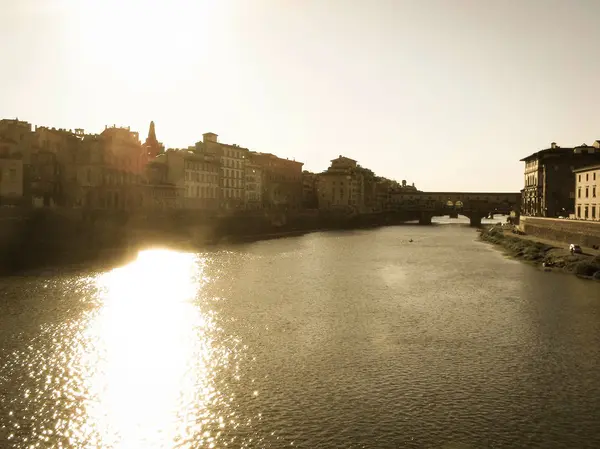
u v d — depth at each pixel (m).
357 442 23.98
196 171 146.38
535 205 144.62
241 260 87.56
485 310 49.00
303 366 33.66
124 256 86.94
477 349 37.06
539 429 25.09
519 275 70.31
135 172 119.31
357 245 122.00
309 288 61.16
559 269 73.69
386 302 53.00
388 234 167.00
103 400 28.38
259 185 189.00
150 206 123.31
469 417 26.38
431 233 174.00
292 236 151.00
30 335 39.44
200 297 54.94
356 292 58.62
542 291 57.94
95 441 24.20
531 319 45.38
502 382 30.88
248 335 40.66
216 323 44.19
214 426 25.59
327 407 27.62
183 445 23.86
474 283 64.38
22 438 24.27
